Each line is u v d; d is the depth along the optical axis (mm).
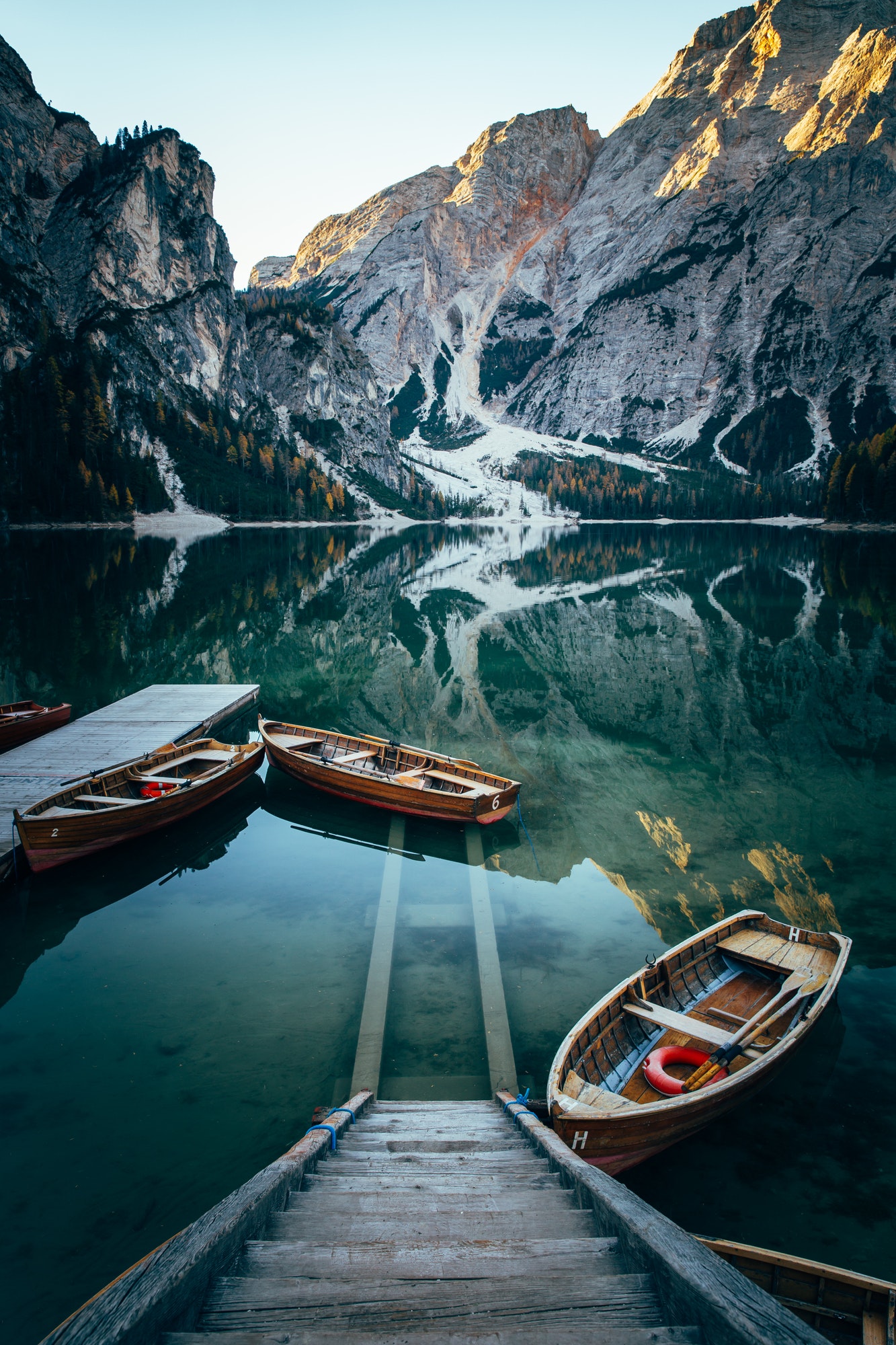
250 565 73250
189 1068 8289
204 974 10195
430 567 75562
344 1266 3420
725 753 20250
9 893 12695
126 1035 8883
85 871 13555
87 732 19766
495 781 15727
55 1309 5559
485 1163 5402
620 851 14305
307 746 18359
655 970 8703
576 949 10750
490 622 40938
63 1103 7758
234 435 188125
